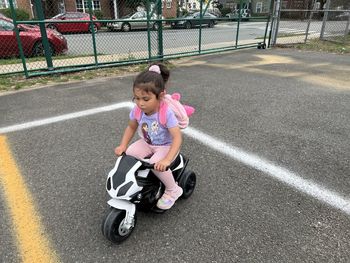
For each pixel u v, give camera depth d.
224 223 2.49
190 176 2.77
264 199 2.80
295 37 14.77
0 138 4.02
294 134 4.18
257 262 2.12
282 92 6.18
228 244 2.28
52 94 5.98
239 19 11.38
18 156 3.56
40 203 2.74
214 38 15.56
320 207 2.69
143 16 10.94
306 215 2.58
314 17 19.22
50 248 2.24
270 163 3.42
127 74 7.74
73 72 7.71
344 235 2.37
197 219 2.54
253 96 5.91
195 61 9.58
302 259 2.14
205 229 2.43
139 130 2.43
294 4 22.09
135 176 2.21
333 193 2.88
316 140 4.00
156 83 2.10
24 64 6.93
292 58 10.08
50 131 4.25
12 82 6.78
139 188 2.19
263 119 4.72
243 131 4.27
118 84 6.75
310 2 22.77
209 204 2.73
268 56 10.48
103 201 2.77
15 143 3.88
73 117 4.76
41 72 7.26
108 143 3.89
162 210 2.49
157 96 2.15
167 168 2.16
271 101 5.61
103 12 14.48
